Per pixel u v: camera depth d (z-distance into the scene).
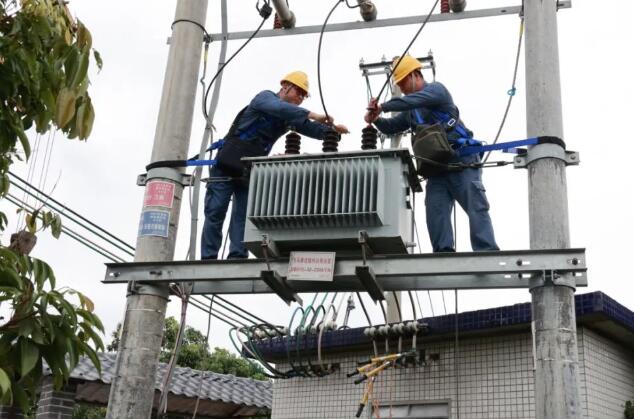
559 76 4.22
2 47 3.15
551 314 3.68
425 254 3.93
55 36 3.16
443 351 6.72
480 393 6.38
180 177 4.73
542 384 3.60
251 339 7.32
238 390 10.52
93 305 3.03
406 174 4.22
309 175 4.12
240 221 4.82
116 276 4.39
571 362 3.61
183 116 4.87
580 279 3.76
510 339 6.34
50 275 3.04
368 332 6.68
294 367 7.19
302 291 4.30
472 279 4.07
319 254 4.04
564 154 4.04
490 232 4.41
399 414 6.82
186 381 10.02
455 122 4.65
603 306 5.77
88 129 3.17
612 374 6.41
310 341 7.33
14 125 3.17
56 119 3.08
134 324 4.31
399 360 6.74
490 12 4.90
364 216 3.95
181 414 10.38
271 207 4.11
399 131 5.07
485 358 6.45
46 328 2.89
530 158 4.04
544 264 3.74
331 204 4.01
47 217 3.64
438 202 4.57
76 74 3.13
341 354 7.42
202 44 5.16
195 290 4.61
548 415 3.54
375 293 4.12
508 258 3.80
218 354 17.73
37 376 2.96
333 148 4.46
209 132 5.14
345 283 4.18
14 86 3.17
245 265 4.20
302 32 5.29
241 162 4.73
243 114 4.89
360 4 5.07
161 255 4.51
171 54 5.03
